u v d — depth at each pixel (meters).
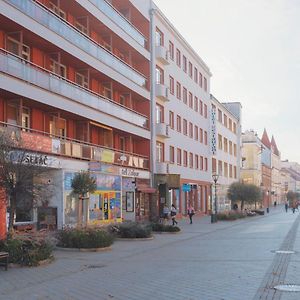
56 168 25.34
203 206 59.28
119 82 35.22
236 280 11.36
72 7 30.09
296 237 24.84
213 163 67.06
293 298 9.22
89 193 27.27
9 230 15.40
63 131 29.66
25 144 16.95
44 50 27.27
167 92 43.91
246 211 59.47
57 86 26.14
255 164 101.25
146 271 12.99
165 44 46.06
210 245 20.70
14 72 22.27
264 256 16.25
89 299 9.33
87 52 30.05
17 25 23.12
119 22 35.69
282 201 156.00
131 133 37.41
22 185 15.59
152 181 41.09
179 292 9.93
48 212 25.42
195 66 57.25
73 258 15.95
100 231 18.78
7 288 10.48
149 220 38.19
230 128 80.38
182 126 50.88
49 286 10.73
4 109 23.67
